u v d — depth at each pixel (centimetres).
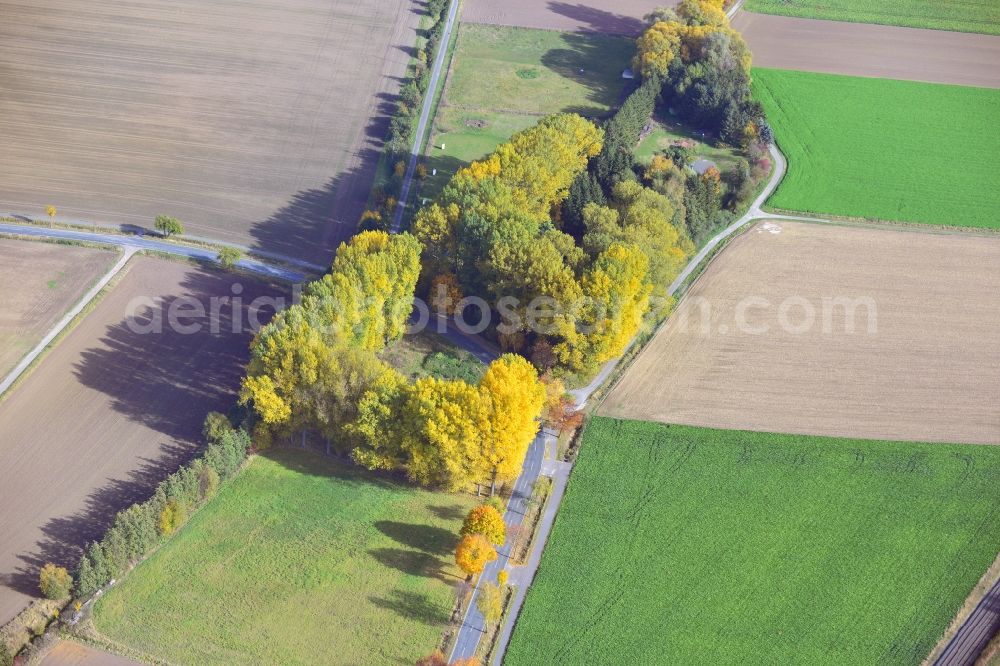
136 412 15700
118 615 12662
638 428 15975
